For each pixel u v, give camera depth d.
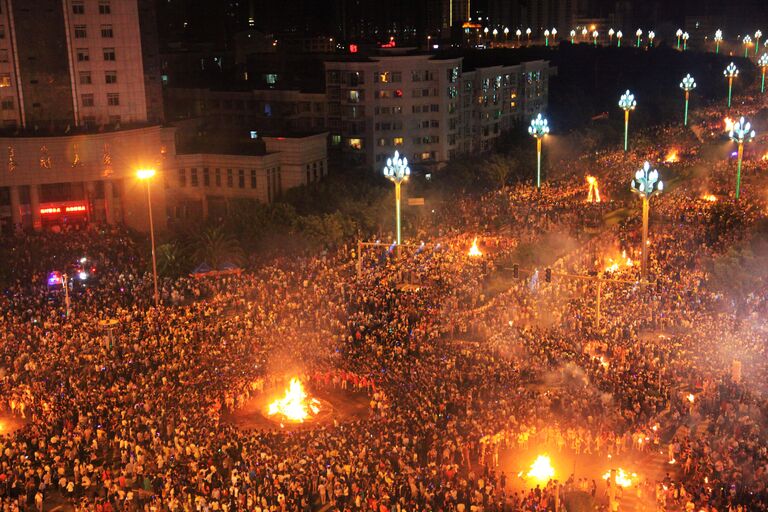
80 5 152.38
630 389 75.00
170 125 165.25
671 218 139.50
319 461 62.75
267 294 107.50
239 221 135.88
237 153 166.12
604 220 144.62
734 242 119.94
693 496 58.62
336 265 122.94
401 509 56.66
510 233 138.62
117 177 151.75
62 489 62.94
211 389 78.38
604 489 62.25
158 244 127.06
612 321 93.69
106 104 156.88
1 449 66.00
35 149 144.00
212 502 57.41
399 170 120.00
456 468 61.72
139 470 63.94
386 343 90.75
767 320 91.81
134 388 76.44
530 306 100.06
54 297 104.69
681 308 97.62
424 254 124.62
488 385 78.19
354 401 80.12
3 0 147.25
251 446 66.06
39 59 150.88
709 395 74.31
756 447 63.72
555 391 77.44
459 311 101.44
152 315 96.94
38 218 147.00
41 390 76.88
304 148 168.50
